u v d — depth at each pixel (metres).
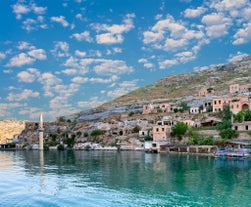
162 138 155.38
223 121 148.12
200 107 186.25
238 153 103.62
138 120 196.12
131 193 52.53
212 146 122.25
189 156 116.81
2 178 69.06
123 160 107.12
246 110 146.50
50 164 99.44
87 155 137.38
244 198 48.34
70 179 66.94
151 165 89.31
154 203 46.44
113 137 186.75
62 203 47.03
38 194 52.56
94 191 54.41
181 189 54.91
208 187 56.19
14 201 48.19
